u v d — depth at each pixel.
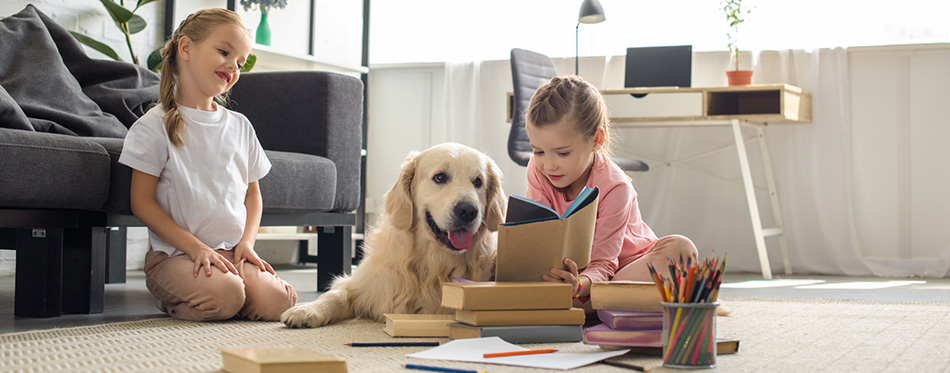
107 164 2.04
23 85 2.41
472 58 4.87
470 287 1.50
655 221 4.47
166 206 2.01
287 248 4.67
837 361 1.37
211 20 2.05
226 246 2.07
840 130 4.11
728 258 4.35
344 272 2.91
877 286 3.31
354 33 5.12
